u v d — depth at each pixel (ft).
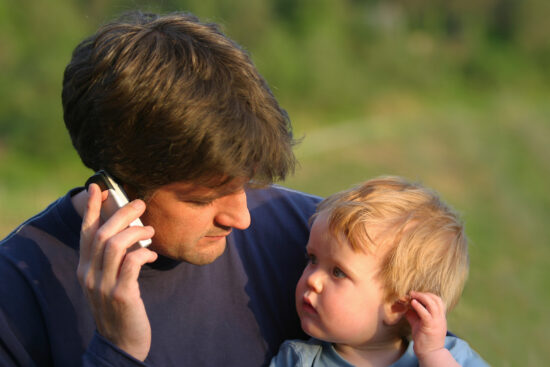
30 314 4.26
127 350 3.98
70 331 4.33
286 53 92.17
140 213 4.02
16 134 64.44
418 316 4.86
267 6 97.71
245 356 4.79
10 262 4.32
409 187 5.37
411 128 73.46
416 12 135.64
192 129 3.75
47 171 62.23
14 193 45.16
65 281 4.39
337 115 90.43
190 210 4.12
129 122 3.84
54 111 64.90
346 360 4.96
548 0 132.98
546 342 13.85
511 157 54.19
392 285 4.88
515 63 126.00
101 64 3.91
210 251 4.41
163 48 3.86
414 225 4.99
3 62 66.59
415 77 108.99
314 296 4.99
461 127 72.49
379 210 5.01
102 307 3.94
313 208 5.63
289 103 90.99
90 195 4.03
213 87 3.81
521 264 23.17
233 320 4.83
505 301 17.20
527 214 34.55
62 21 69.97
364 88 97.96
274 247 5.25
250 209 5.35
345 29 110.83
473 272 20.53
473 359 4.98
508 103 105.60
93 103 3.95
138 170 3.96
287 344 4.94
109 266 3.89
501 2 134.72
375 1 129.08
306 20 103.04
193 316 4.68
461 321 13.92
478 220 31.30
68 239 4.47
